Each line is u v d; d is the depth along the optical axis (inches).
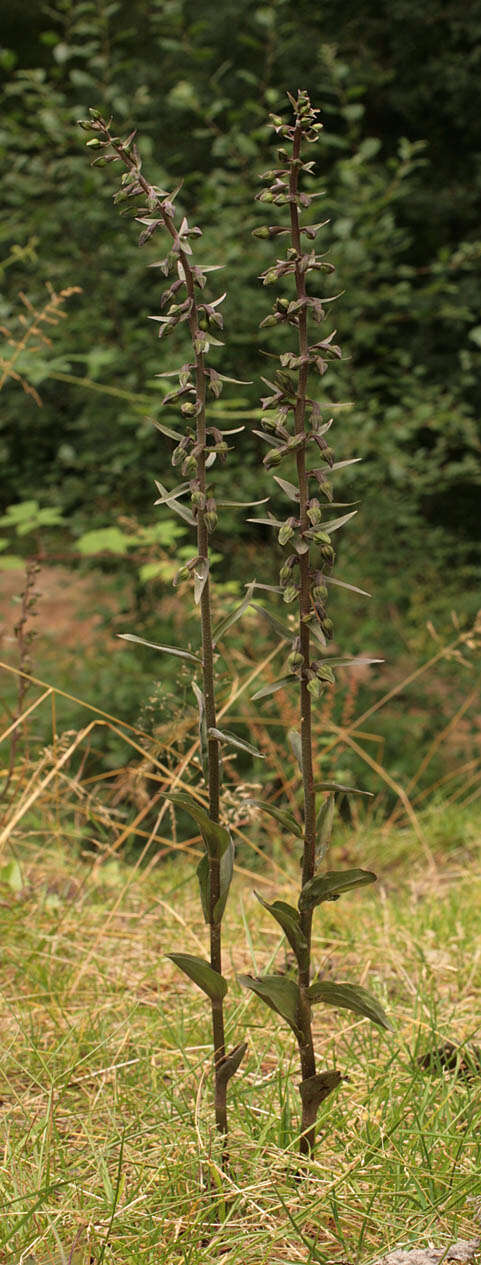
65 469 279.9
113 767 208.2
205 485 73.3
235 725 223.0
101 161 71.1
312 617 70.7
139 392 242.5
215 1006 78.4
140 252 244.2
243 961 124.8
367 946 129.2
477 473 288.2
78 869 154.8
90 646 250.7
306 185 272.5
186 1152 83.6
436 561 286.7
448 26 325.4
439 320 329.1
